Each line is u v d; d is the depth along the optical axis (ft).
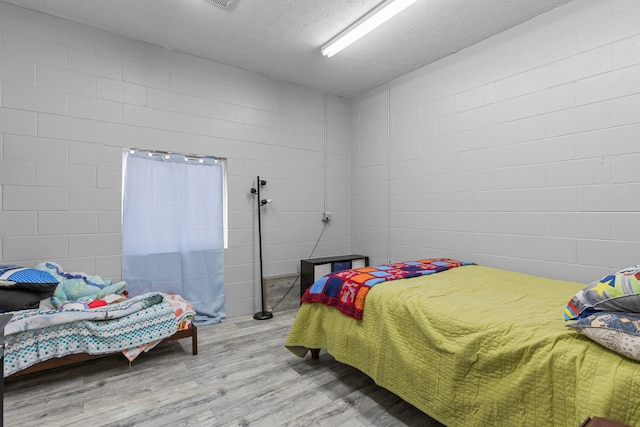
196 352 8.27
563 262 8.07
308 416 5.78
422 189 11.51
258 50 10.37
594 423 2.91
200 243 10.77
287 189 12.80
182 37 9.62
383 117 13.01
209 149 11.00
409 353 5.63
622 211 7.17
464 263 9.80
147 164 9.91
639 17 6.95
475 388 4.71
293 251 12.96
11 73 8.06
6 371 6.10
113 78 9.37
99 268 9.14
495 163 9.42
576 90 7.85
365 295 6.75
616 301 4.08
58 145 8.61
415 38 9.61
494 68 9.43
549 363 4.04
